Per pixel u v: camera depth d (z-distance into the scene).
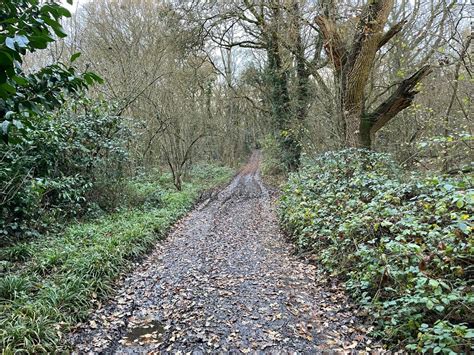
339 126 9.62
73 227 7.34
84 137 8.80
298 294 4.86
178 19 13.88
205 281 5.46
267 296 4.84
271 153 22.39
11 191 6.21
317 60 14.73
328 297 4.69
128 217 8.94
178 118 15.59
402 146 10.16
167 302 4.75
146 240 7.19
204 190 16.88
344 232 5.36
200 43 14.94
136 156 14.10
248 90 25.48
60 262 5.36
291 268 5.90
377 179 6.30
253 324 4.10
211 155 31.92
